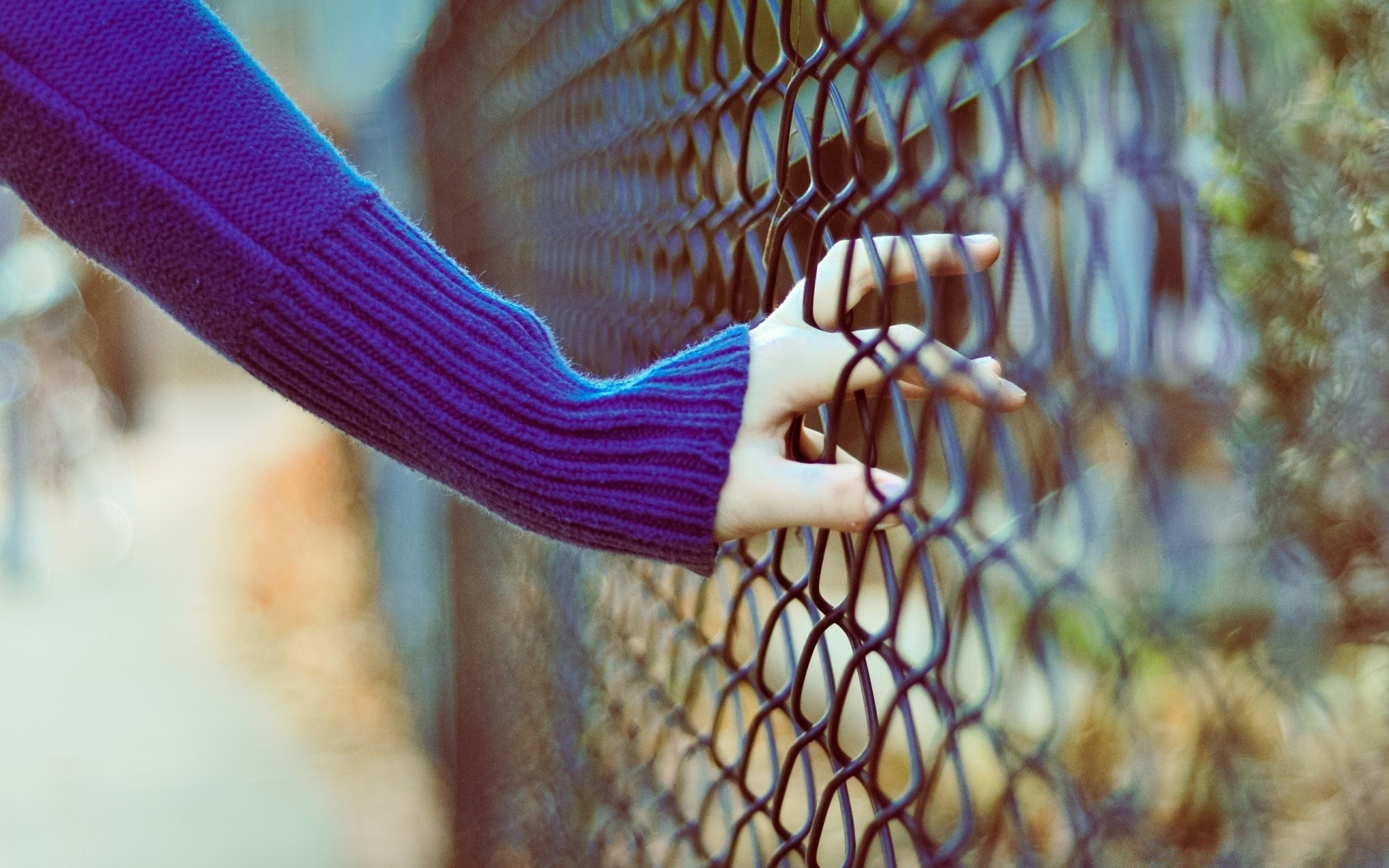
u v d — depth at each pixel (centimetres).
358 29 601
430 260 93
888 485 83
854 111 83
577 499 89
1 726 500
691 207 139
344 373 91
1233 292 94
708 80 145
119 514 877
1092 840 80
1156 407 78
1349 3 93
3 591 779
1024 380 76
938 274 82
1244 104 87
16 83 86
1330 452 90
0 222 838
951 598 82
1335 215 92
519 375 92
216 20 93
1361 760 85
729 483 87
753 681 122
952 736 78
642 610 177
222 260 89
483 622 299
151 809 399
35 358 838
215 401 1877
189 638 620
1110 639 78
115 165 87
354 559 548
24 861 363
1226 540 85
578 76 194
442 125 337
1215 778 84
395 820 370
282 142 91
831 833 235
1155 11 84
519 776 265
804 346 86
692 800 200
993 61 80
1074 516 79
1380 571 88
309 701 491
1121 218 72
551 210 216
